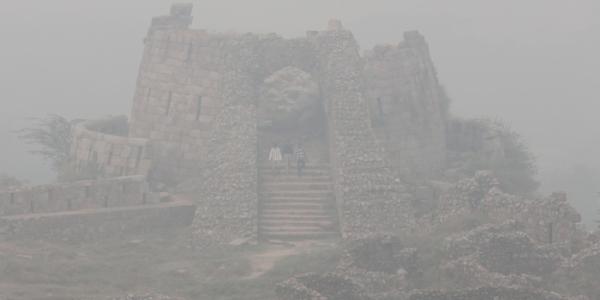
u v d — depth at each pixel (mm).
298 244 60969
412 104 78500
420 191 68625
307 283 43781
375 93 77000
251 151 66938
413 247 51656
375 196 63344
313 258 54312
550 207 52281
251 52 74125
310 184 67500
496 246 47812
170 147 76375
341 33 74500
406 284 47312
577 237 50844
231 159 66188
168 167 76000
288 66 74875
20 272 50125
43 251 56500
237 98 70812
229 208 63156
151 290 49469
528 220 53469
